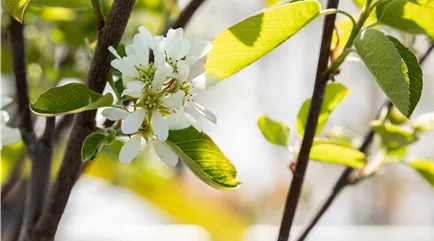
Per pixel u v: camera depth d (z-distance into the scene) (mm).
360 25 533
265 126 607
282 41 529
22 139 580
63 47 744
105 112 502
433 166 642
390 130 625
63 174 536
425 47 656
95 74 518
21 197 667
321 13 523
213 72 534
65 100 500
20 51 579
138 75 510
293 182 548
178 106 507
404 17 552
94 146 503
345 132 676
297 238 619
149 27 732
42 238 550
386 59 504
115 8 512
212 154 519
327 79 542
